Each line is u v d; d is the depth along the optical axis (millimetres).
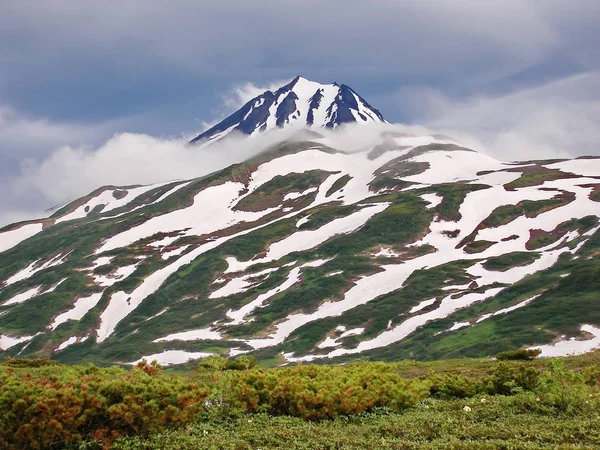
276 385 19250
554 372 20984
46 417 14133
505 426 16359
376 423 17516
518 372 22812
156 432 15492
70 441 14562
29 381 16562
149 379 17391
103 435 14914
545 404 18750
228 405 18766
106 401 15594
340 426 17281
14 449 13961
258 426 16969
